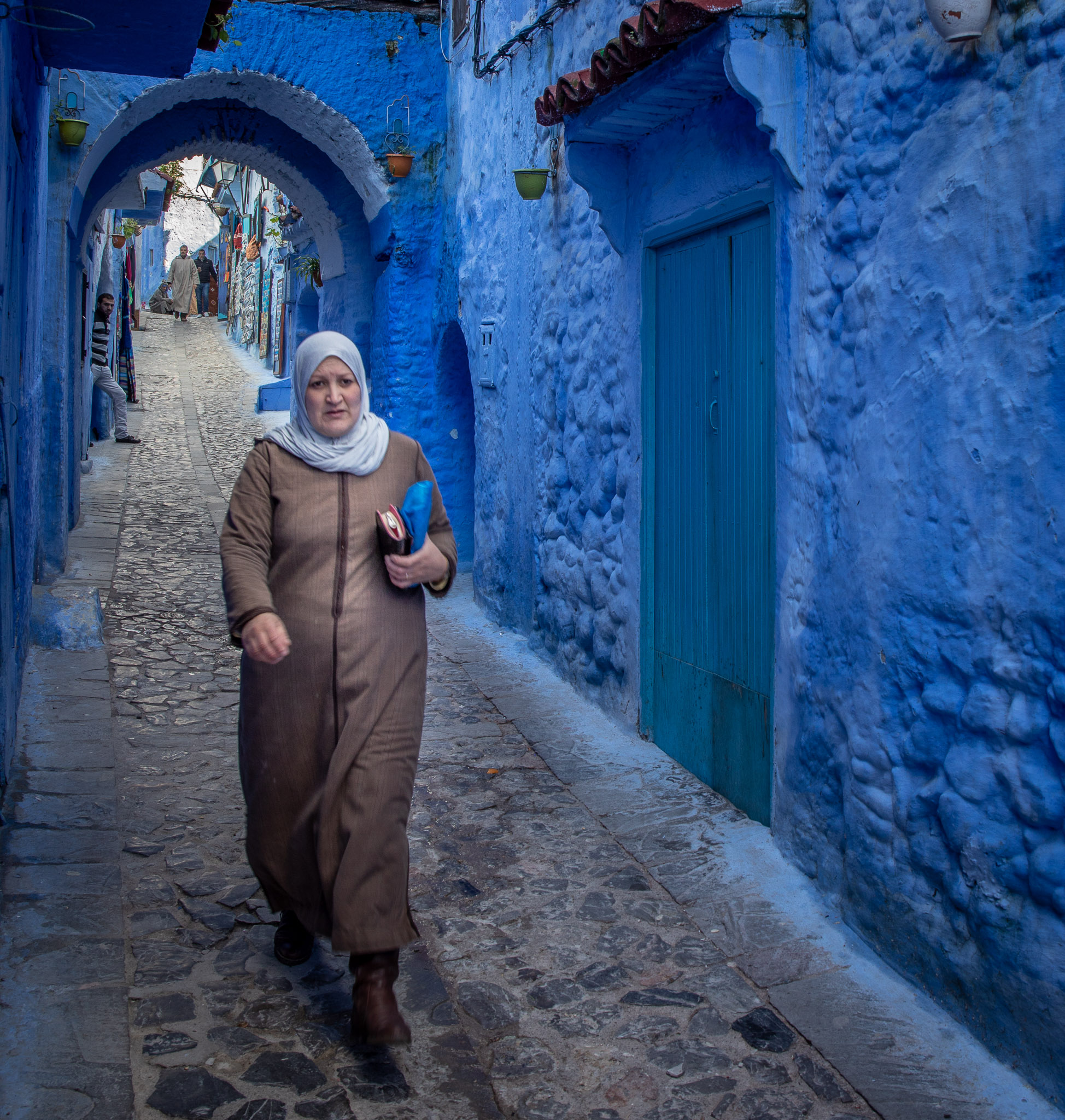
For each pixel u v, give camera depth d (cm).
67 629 625
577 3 582
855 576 322
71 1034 259
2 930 304
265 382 2242
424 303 970
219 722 517
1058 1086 243
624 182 504
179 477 1322
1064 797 240
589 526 570
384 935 247
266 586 254
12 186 430
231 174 2723
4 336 391
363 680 261
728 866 375
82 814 390
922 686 291
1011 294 255
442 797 440
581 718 549
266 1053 264
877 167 307
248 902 340
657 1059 270
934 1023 279
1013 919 256
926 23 285
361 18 925
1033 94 246
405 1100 250
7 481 396
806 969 310
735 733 427
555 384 615
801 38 342
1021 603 252
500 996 297
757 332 398
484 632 732
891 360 303
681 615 474
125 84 816
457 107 878
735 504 420
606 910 348
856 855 323
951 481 277
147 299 3881
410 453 284
